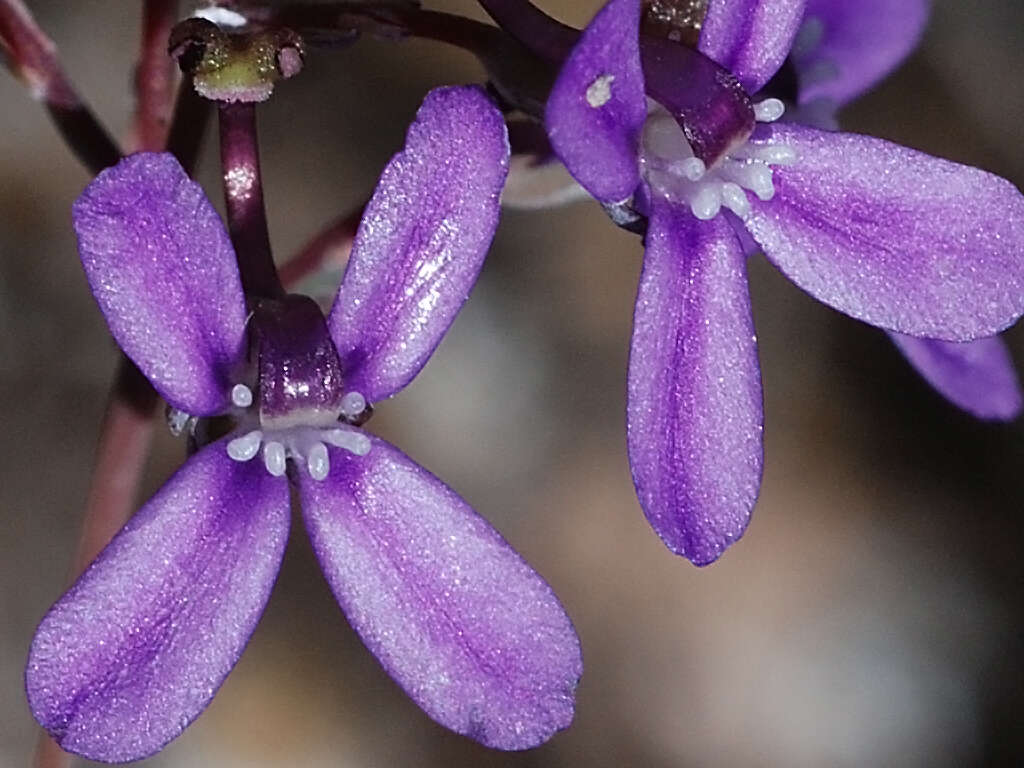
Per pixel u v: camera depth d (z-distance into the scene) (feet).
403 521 0.24
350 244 0.26
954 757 0.38
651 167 0.24
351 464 0.24
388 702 0.38
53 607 0.23
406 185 0.23
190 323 0.23
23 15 0.26
